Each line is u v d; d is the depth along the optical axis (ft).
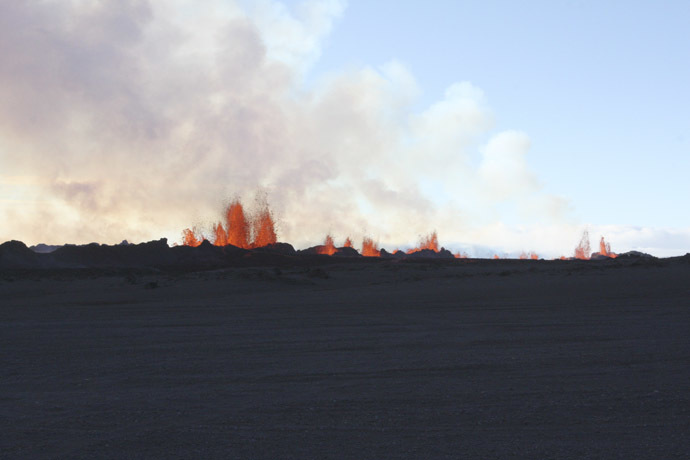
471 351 44.06
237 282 138.92
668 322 61.05
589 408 26.99
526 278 133.90
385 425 24.72
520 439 22.70
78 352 46.21
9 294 129.18
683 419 25.14
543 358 40.42
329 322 66.23
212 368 38.42
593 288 106.01
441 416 25.99
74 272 186.29
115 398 30.07
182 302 101.50
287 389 31.78
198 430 24.20
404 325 62.28
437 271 169.48
